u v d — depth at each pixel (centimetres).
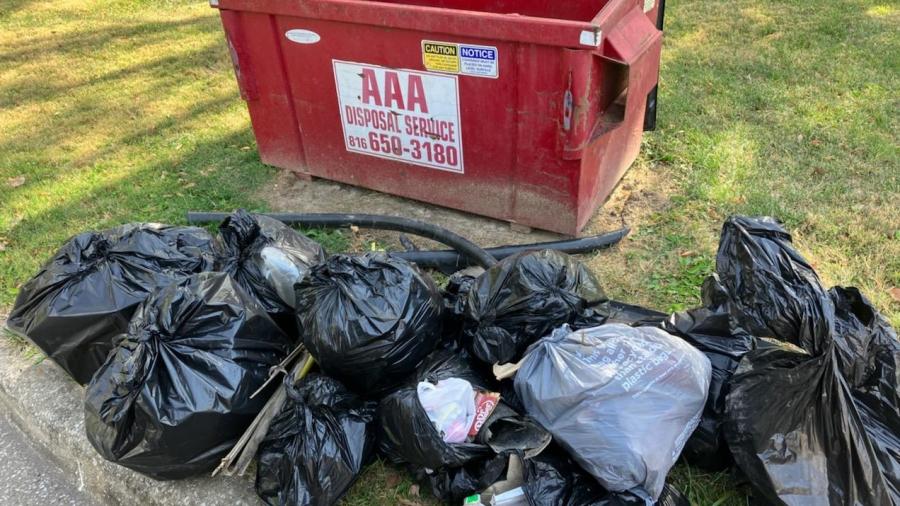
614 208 385
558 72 302
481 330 246
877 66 515
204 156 479
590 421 212
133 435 226
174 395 224
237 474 243
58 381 302
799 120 451
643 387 214
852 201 370
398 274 247
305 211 408
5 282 366
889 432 215
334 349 235
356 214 381
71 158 492
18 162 488
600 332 232
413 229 367
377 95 365
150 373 222
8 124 548
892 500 197
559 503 212
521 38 300
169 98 576
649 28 331
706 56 555
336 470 224
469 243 345
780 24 604
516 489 219
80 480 277
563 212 348
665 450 210
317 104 391
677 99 489
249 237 300
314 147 413
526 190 352
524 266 257
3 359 317
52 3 839
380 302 238
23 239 401
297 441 227
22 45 713
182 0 826
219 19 756
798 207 368
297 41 370
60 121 548
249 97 411
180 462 235
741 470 218
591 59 294
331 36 357
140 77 621
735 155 418
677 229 363
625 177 411
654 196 392
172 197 434
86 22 770
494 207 371
